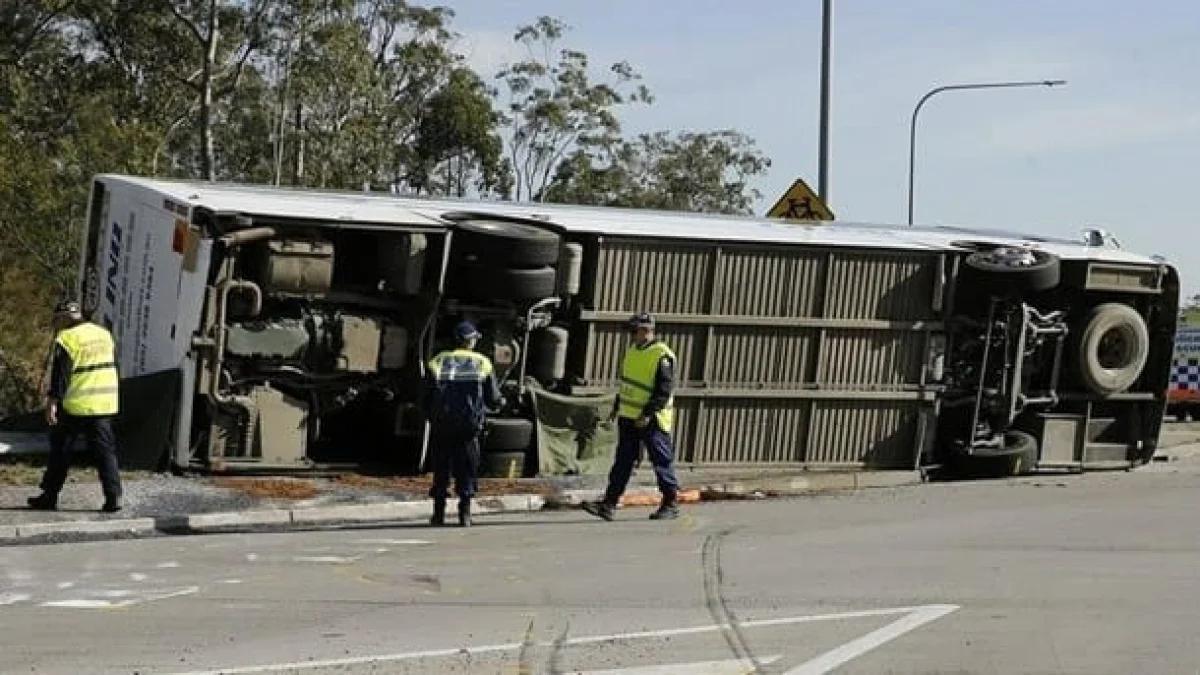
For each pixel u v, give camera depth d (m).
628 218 17.80
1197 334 37.06
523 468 16.47
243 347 14.89
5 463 14.98
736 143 63.62
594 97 56.75
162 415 14.82
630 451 14.02
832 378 18.14
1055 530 13.11
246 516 13.24
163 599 9.51
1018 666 7.66
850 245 17.95
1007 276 18.20
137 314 15.64
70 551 11.57
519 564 11.06
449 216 16.22
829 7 23.34
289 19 46.16
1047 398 19.31
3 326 22.92
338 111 48.66
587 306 16.72
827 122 23.45
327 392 15.71
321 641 8.20
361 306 15.80
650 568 10.85
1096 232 20.89
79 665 7.57
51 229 23.75
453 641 8.20
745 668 7.57
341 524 13.62
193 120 48.91
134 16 43.88
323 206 15.63
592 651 7.95
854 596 9.64
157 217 15.48
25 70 43.03
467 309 16.00
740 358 17.66
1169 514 14.39
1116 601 9.47
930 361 18.62
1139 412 20.28
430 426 13.96
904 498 16.27
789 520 14.05
